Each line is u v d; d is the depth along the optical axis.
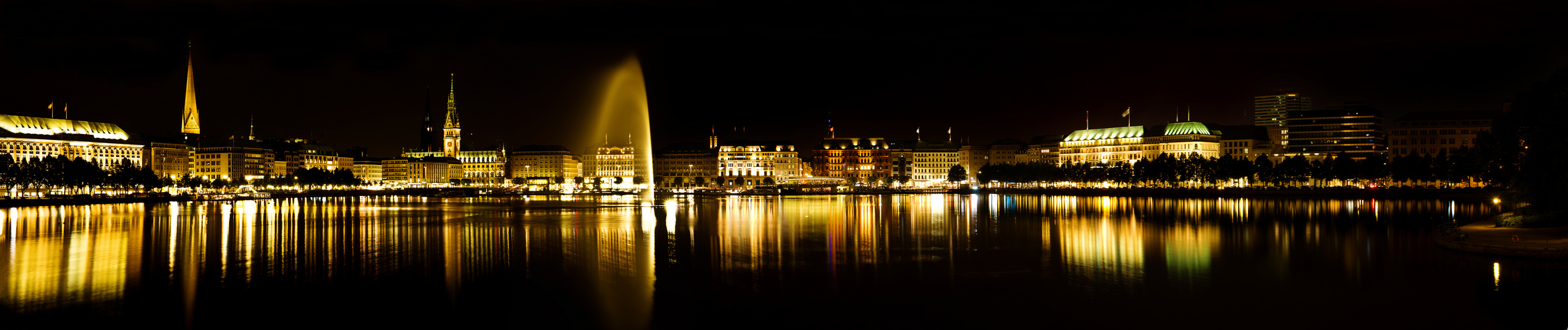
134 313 56.62
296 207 197.88
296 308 58.50
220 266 77.00
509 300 61.22
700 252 87.50
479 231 114.62
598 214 158.62
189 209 185.12
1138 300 59.84
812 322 54.22
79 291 64.12
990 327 52.50
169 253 86.69
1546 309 55.72
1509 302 57.91
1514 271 69.19
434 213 166.12
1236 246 90.44
